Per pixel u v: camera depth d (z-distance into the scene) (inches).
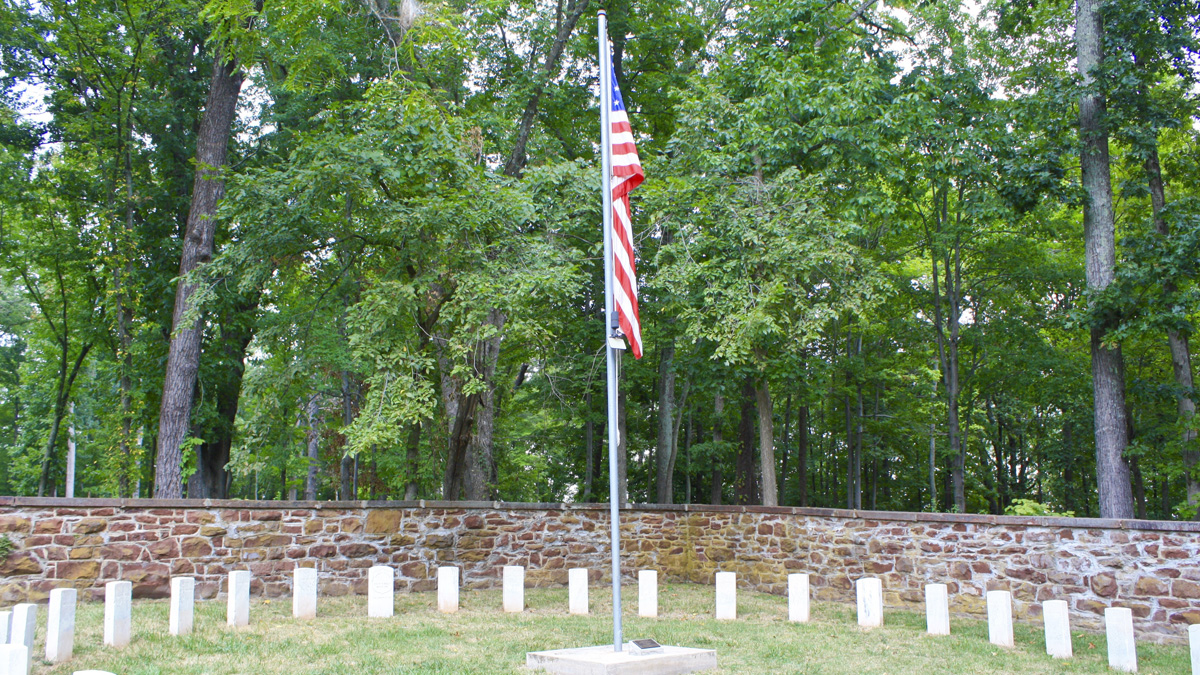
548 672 279.6
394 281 480.1
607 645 314.5
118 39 740.7
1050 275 846.5
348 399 871.7
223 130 639.1
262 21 622.2
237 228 544.7
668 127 791.1
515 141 701.9
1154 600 376.2
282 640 322.7
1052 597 406.9
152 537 432.8
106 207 791.7
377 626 364.2
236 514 457.1
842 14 629.6
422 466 824.3
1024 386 920.3
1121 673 299.7
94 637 313.3
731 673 287.3
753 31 615.5
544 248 513.7
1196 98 602.9
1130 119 555.8
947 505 1164.5
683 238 560.4
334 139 487.8
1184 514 560.1
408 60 604.4
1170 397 568.1
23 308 1227.9
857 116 558.3
